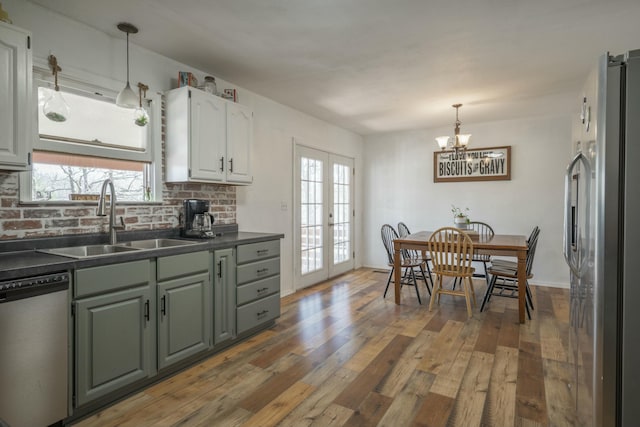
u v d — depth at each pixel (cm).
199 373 232
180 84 281
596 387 133
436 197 544
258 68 307
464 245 346
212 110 288
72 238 226
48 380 165
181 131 272
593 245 136
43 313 162
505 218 496
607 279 128
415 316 345
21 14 204
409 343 280
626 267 125
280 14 219
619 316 128
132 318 200
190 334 235
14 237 203
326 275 509
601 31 240
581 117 169
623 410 127
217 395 206
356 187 589
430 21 227
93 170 247
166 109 281
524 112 450
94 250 236
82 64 232
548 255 472
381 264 596
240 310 277
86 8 214
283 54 278
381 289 454
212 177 288
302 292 439
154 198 276
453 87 355
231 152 305
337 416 187
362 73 318
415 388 214
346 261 563
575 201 186
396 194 578
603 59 128
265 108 391
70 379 174
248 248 284
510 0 203
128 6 212
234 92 321
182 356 230
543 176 473
